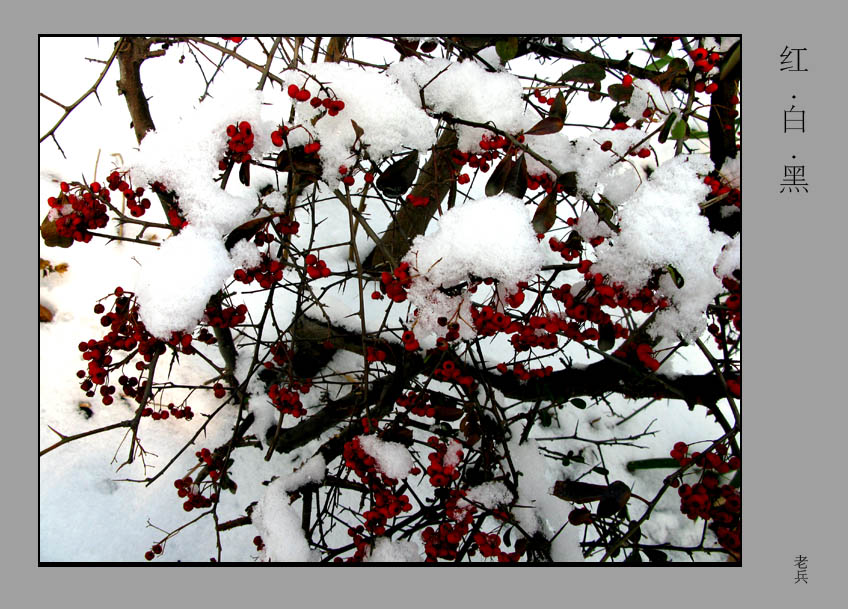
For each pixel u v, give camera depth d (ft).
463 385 5.66
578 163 4.80
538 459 6.75
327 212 9.97
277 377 7.64
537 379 6.31
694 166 4.54
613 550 5.56
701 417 10.37
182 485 6.10
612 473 9.64
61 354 8.31
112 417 8.19
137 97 6.14
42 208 9.13
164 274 3.91
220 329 6.75
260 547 5.75
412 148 4.77
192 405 8.51
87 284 8.81
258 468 8.47
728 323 5.65
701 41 5.30
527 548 5.85
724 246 4.41
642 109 5.30
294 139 4.51
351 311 7.95
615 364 6.00
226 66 10.26
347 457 5.21
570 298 4.58
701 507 5.36
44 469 7.63
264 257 4.54
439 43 5.88
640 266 4.19
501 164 4.50
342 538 8.55
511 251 4.01
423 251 4.17
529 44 6.19
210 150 4.18
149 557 5.92
